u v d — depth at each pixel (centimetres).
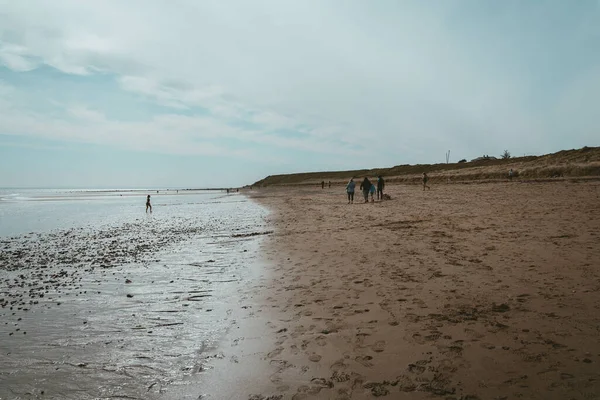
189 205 4266
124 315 548
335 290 596
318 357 373
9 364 400
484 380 307
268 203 3647
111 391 337
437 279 612
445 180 5075
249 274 755
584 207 1409
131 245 1298
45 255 1168
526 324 411
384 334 414
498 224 1143
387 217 1555
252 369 360
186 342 438
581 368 313
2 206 4462
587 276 564
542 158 5056
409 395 294
